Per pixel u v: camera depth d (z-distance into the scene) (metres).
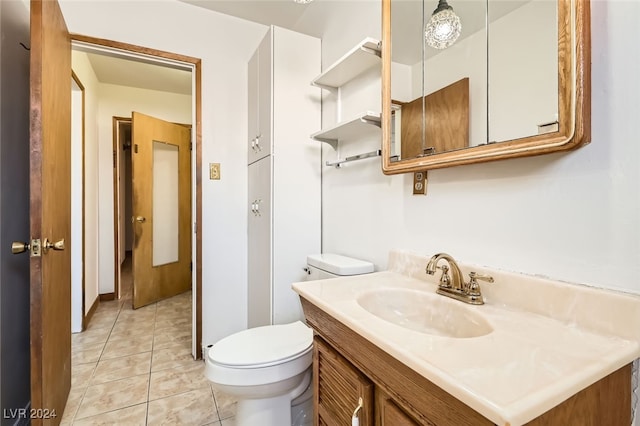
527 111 0.83
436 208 1.16
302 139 1.92
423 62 1.16
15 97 1.45
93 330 2.60
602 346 0.61
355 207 1.63
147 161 3.31
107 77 3.36
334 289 1.03
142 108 3.70
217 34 2.20
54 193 1.36
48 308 1.26
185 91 3.80
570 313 0.74
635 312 0.64
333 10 1.85
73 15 1.80
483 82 0.95
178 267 3.68
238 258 2.29
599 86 0.71
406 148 1.23
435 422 0.54
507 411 0.41
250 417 1.25
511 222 0.90
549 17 0.77
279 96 1.86
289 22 2.30
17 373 1.41
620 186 0.68
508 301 0.87
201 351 2.14
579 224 0.75
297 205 1.90
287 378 1.20
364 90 1.59
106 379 1.84
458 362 0.54
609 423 0.57
